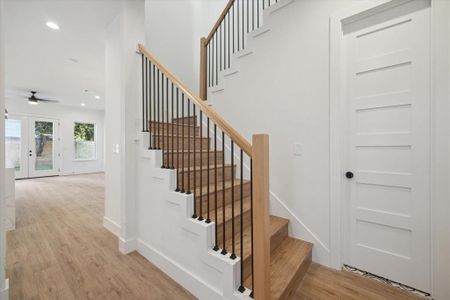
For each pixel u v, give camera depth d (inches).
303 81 83.0
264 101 94.9
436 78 58.9
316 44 79.4
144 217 85.5
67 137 312.7
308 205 82.0
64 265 78.5
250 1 134.3
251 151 51.9
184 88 72.4
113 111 104.1
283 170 88.8
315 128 80.1
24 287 66.1
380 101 69.3
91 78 187.6
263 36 94.7
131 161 88.2
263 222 49.8
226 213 76.4
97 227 113.8
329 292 63.6
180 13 157.6
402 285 66.1
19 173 270.7
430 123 61.1
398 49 66.3
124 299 62.0
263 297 49.8
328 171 77.3
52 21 102.7
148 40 137.4
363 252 73.0
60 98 262.7
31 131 279.3
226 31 144.5
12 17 99.3
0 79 56.7
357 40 73.3
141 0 91.5
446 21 57.2
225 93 110.6
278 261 68.8
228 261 55.9
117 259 83.1
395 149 67.2
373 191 71.1
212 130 120.6
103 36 117.2
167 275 73.3
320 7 78.4
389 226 68.3
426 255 62.3
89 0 87.9
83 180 266.4
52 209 146.1
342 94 75.2
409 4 64.4
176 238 70.8
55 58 146.3
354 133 74.2
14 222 112.5
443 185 58.2
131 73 87.9
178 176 78.9
